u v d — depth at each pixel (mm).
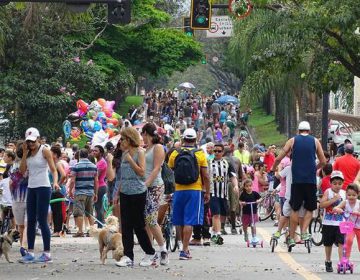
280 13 66188
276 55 67000
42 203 40500
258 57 67688
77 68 106000
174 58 145625
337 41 66375
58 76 104938
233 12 69750
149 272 37062
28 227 40906
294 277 35906
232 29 101000
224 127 145625
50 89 104062
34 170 40469
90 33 125312
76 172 57594
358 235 38844
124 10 51469
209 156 56938
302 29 65062
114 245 39625
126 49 141875
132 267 38969
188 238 42750
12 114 105000
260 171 75062
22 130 104938
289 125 142125
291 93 130750
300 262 42688
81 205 57594
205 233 52781
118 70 134000
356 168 53750
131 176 38188
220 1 99312
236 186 54062
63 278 34938
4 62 104062
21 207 44656
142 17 140000
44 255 41062
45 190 40469
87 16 88375
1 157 64750
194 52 148875
